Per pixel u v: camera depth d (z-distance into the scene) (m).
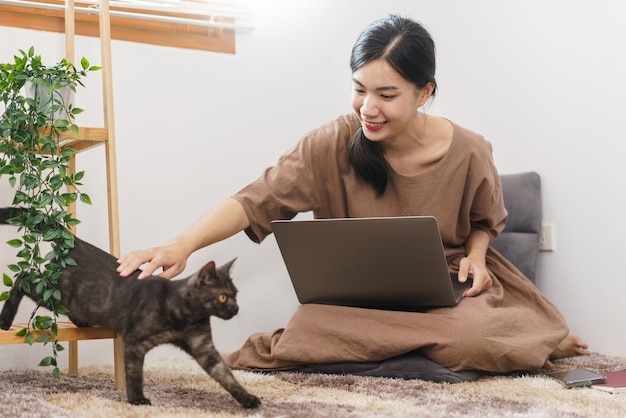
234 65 2.98
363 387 1.95
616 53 2.80
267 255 3.03
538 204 3.01
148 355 2.70
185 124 2.85
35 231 1.90
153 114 2.77
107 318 1.80
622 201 2.78
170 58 2.82
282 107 3.11
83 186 2.60
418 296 2.21
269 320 3.03
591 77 2.89
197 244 2.05
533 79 3.10
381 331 2.16
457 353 2.06
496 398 1.80
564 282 2.99
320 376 2.13
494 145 3.28
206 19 2.94
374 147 2.35
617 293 2.79
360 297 2.29
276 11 3.10
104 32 2.11
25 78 1.96
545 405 1.72
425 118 2.40
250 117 3.02
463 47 3.41
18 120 1.93
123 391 1.92
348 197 2.42
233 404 1.70
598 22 2.86
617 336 2.79
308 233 2.17
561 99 3.00
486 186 2.42
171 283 1.72
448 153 2.36
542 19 3.07
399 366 2.12
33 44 2.53
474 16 3.35
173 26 2.83
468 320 2.11
